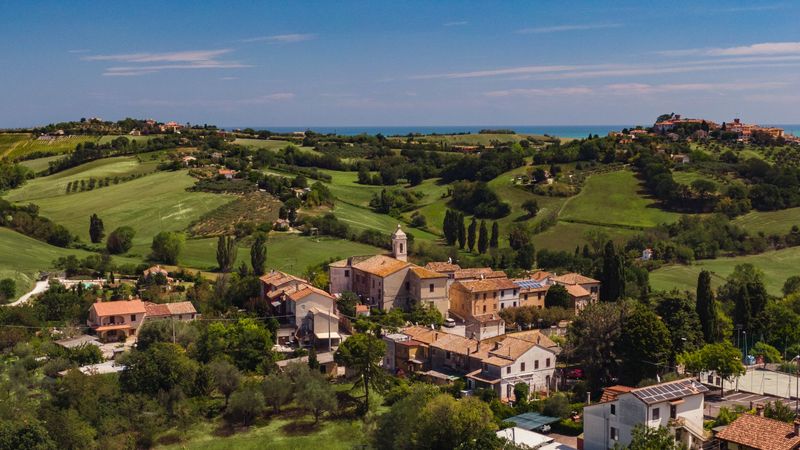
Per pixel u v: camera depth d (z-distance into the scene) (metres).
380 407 107.75
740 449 77.00
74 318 145.62
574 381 116.69
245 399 104.00
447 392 105.69
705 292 128.25
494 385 108.06
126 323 141.12
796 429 75.56
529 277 176.75
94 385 103.69
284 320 143.50
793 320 141.88
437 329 141.38
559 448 85.62
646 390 81.38
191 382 108.94
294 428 103.06
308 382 107.81
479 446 79.38
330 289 167.62
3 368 115.06
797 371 123.56
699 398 83.88
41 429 89.94
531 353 112.19
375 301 158.50
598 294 169.50
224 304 155.00
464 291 153.88
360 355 108.06
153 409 101.81
